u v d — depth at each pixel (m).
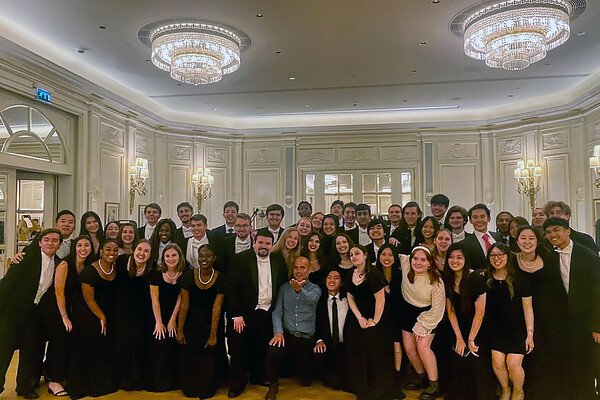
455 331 3.36
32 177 6.32
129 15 5.06
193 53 5.31
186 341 3.62
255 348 3.82
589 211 7.88
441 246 3.61
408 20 5.20
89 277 3.59
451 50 6.13
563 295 3.21
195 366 3.59
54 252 3.70
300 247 3.89
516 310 3.19
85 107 6.96
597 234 7.05
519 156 9.08
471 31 5.14
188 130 9.80
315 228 4.90
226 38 5.50
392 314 3.61
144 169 8.27
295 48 6.04
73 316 3.60
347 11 4.97
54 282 3.64
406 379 3.81
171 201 9.57
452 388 3.38
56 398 3.54
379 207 9.88
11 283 3.54
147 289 3.79
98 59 6.47
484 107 9.37
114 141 7.79
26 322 3.56
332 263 3.95
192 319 3.64
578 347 3.15
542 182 8.67
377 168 9.90
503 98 8.62
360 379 3.45
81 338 3.57
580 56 6.44
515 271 3.23
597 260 3.18
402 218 4.75
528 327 3.15
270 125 10.26
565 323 3.18
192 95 8.35
